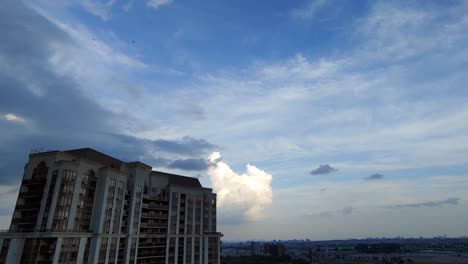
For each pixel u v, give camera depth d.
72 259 95.06
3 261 85.75
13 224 96.31
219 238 158.75
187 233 147.25
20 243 89.62
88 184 106.69
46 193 96.50
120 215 117.19
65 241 93.62
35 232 89.81
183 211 149.25
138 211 127.62
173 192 148.38
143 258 126.69
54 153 101.44
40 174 100.25
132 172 131.12
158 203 142.75
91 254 102.06
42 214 93.69
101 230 106.00
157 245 134.38
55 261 89.25
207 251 151.75
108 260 108.38
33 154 103.81
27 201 99.25
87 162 107.50
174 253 139.75
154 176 147.25
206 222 157.00
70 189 98.44
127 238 119.75
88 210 105.12
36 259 87.88
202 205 158.25
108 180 112.31
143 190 135.25
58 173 98.06
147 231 132.38
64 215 94.88
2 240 88.69
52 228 91.19
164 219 142.00
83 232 100.19
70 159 105.88
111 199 112.94
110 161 126.31
